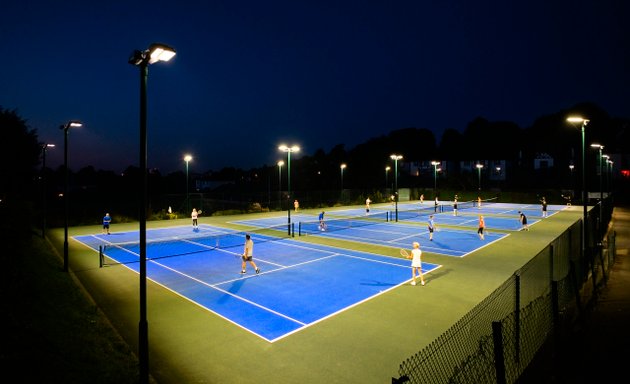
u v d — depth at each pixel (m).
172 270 17.83
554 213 46.59
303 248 23.30
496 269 17.75
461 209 53.38
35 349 7.65
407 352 9.37
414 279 15.21
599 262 17.98
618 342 9.47
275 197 70.81
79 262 19.59
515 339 8.30
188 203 46.78
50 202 43.19
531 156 90.19
